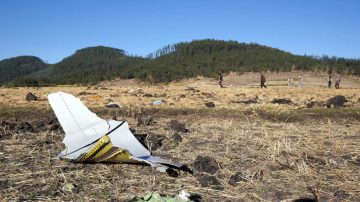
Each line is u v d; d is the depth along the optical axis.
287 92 21.95
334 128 8.55
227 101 14.34
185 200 3.97
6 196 4.18
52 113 9.78
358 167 5.50
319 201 4.26
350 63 97.94
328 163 5.61
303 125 9.04
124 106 10.97
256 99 16.00
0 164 5.30
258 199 4.28
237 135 7.39
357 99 16.41
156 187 4.53
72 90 21.84
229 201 4.22
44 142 6.59
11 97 14.88
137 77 101.88
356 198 4.36
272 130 8.13
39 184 4.54
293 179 4.92
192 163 5.57
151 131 7.84
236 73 93.00
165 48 156.62
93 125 5.78
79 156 5.19
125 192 4.36
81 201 4.09
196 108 10.60
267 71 93.25
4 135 7.09
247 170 5.25
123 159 5.20
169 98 15.31
